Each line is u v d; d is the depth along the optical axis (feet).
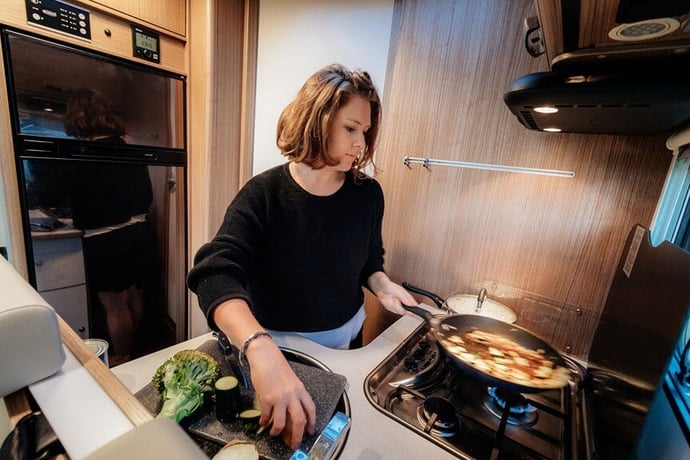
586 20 1.42
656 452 1.95
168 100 5.13
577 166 3.03
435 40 3.64
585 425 2.22
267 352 1.76
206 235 5.48
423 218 3.99
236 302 2.00
